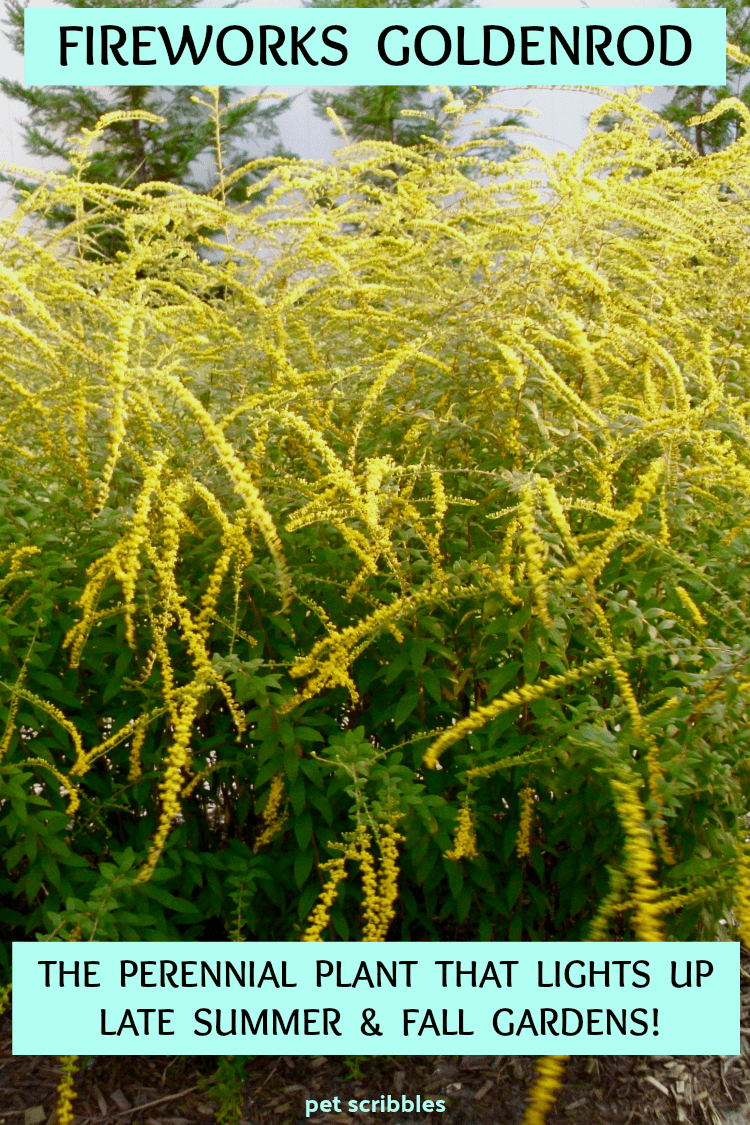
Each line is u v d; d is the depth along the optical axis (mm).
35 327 2396
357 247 2557
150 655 2189
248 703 2396
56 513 2406
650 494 1723
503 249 2473
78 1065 2270
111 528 2172
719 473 2139
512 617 1979
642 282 2473
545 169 2576
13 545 2203
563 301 2354
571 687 2299
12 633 2115
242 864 2227
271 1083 2301
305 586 2326
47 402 2352
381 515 2193
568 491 2301
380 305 2816
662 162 2988
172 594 1854
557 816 2121
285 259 2414
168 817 1695
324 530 2338
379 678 2432
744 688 1546
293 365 2551
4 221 2309
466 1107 2209
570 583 1901
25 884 2148
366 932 2207
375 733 2492
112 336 2248
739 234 2621
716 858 1788
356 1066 2266
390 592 2299
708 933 2102
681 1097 2229
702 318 2668
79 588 2301
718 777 1812
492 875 2389
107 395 2066
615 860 2186
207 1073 2336
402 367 2436
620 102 2592
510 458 2273
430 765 1634
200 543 2377
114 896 2033
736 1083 2275
